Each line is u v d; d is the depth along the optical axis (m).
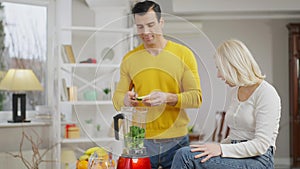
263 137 2.45
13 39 5.71
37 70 5.87
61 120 5.40
